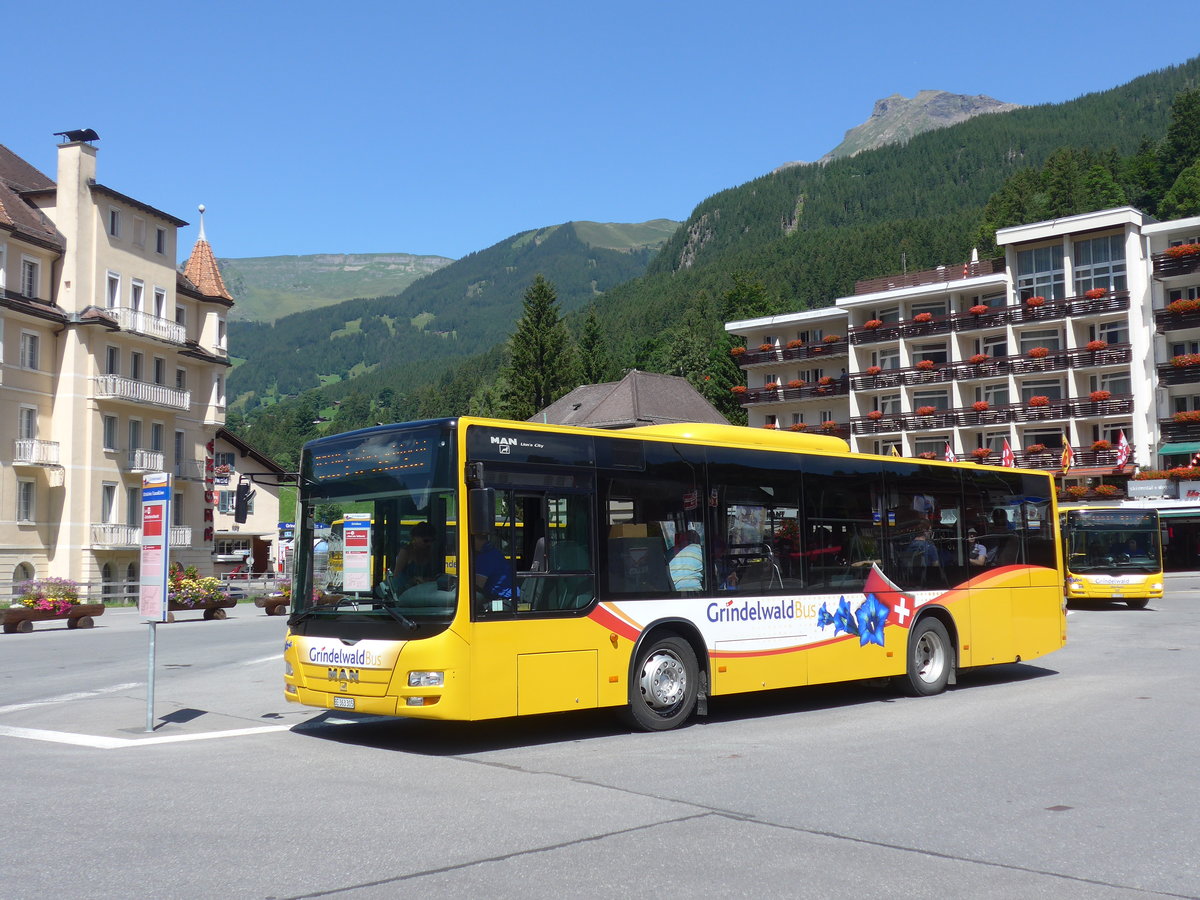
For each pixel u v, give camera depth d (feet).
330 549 35.70
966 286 227.81
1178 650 66.44
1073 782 28.30
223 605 119.65
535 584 34.37
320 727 38.86
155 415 178.60
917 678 46.73
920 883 19.47
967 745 33.91
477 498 32.14
